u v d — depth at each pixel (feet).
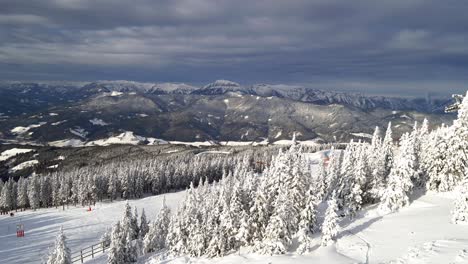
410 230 132.98
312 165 501.15
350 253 123.54
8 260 219.82
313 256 128.06
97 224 298.76
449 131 182.70
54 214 346.74
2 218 349.61
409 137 173.06
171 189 502.79
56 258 157.79
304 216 150.20
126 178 436.76
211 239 157.89
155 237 199.11
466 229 121.49
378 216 164.04
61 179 435.12
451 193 175.42
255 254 142.20
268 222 146.41
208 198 190.08
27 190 419.54
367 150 217.56
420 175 199.11
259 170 597.52
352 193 172.35
